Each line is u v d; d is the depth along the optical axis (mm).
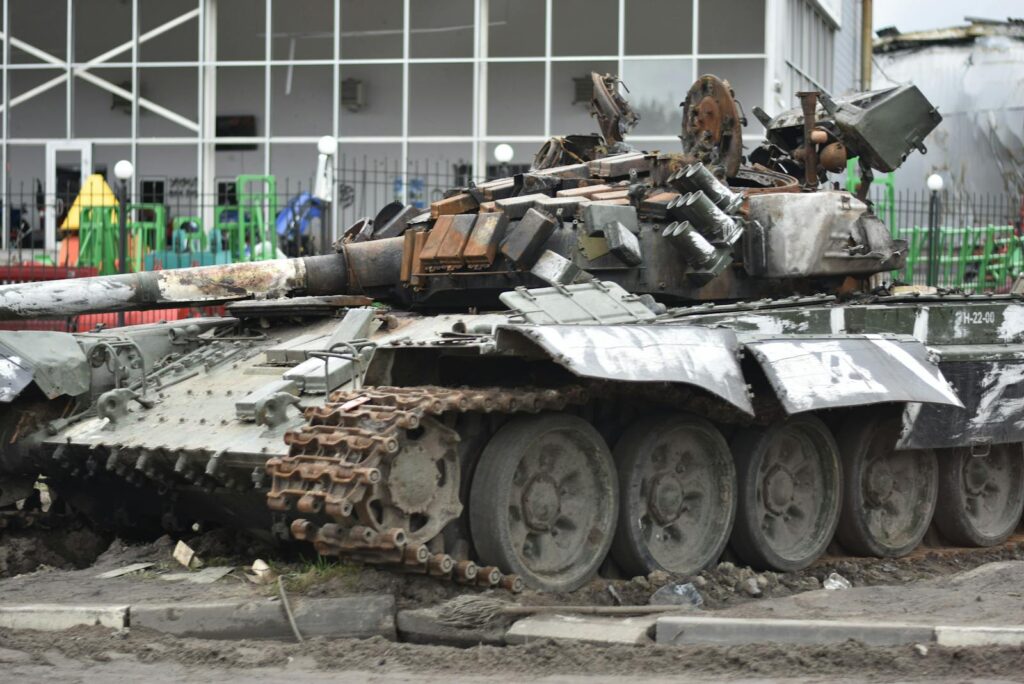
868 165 14352
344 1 27750
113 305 12734
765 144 15852
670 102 27141
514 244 12461
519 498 10812
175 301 13008
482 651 8805
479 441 10773
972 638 8570
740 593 11578
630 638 9031
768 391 12148
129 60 28359
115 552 12016
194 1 28062
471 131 27625
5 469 12414
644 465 11555
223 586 10359
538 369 11289
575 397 10898
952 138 39312
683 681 7977
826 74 32438
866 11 35312
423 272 13430
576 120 27500
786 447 12883
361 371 11062
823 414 13219
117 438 11398
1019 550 14648
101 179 25172
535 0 27438
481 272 12992
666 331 10617
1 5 28578
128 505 12586
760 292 13727
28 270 22500
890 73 40531
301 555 11195
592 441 11227
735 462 12375
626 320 11219
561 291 11391
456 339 10570
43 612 9539
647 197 13180
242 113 28141
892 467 13852
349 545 9750
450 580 10266
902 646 8547
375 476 9414
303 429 9969
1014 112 38812
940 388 11922
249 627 9547
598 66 27391
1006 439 14234
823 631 8836
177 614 9539
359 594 9898
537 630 9328
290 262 13859
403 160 27750
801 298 12984
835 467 13031
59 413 12367
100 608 9523
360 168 27828
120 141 28375
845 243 13625
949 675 7961
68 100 28469
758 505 12484
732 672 8180
